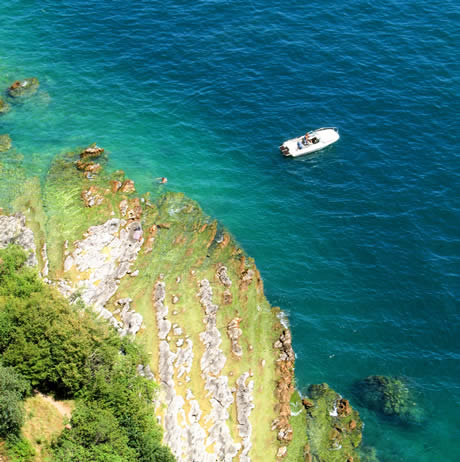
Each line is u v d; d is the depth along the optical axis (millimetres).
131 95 92000
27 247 61781
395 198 79188
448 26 107500
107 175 75062
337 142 86938
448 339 64250
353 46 103438
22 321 46469
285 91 95125
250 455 51500
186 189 77062
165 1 112312
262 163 83500
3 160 74938
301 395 57812
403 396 58531
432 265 71250
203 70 98062
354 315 65938
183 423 51219
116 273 63156
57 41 101125
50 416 43969
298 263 70875
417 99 93875
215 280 64812
